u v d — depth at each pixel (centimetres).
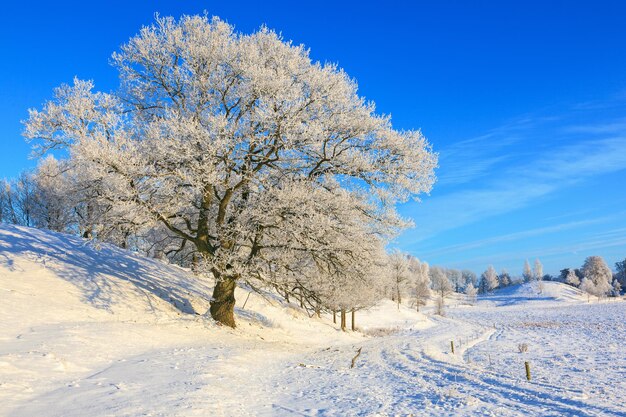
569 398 985
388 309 7406
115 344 1357
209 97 2008
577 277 18500
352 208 1967
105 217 1891
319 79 1905
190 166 1761
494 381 1242
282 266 2059
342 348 2297
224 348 1609
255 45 2031
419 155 1955
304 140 1856
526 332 3953
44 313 1544
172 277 2744
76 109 1744
